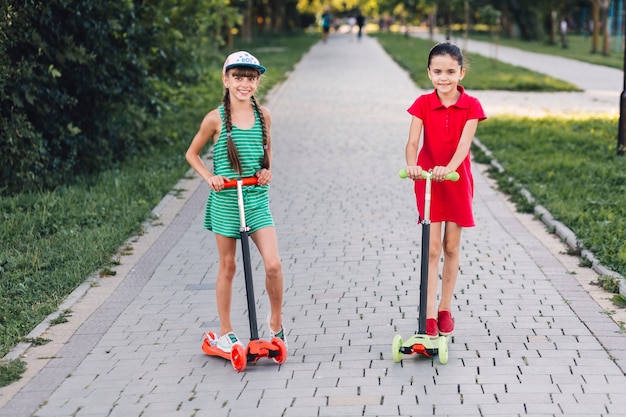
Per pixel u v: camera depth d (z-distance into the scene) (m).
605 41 39.56
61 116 10.75
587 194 9.87
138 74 12.23
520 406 4.62
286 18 66.38
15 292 6.71
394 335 5.80
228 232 5.27
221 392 4.94
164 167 11.87
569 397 4.72
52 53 10.24
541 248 7.89
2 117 9.68
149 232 8.75
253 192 5.28
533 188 10.23
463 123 5.37
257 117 5.26
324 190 10.72
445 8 50.59
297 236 8.55
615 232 8.00
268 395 4.87
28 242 8.10
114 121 11.96
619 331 5.73
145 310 6.46
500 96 21.44
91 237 8.20
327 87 23.66
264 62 32.41
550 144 13.44
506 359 5.30
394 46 46.03
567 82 24.64
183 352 5.61
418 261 7.59
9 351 5.61
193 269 7.50
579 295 6.52
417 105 5.44
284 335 5.56
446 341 5.24
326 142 14.43
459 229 5.51
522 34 56.22
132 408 4.76
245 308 6.50
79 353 5.62
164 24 13.70
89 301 6.66
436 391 4.85
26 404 4.85
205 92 20.16
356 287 6.89
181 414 4.66
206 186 10.86
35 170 10.16
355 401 4.75
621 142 12.30
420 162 5.58
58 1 10.04
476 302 6.41
